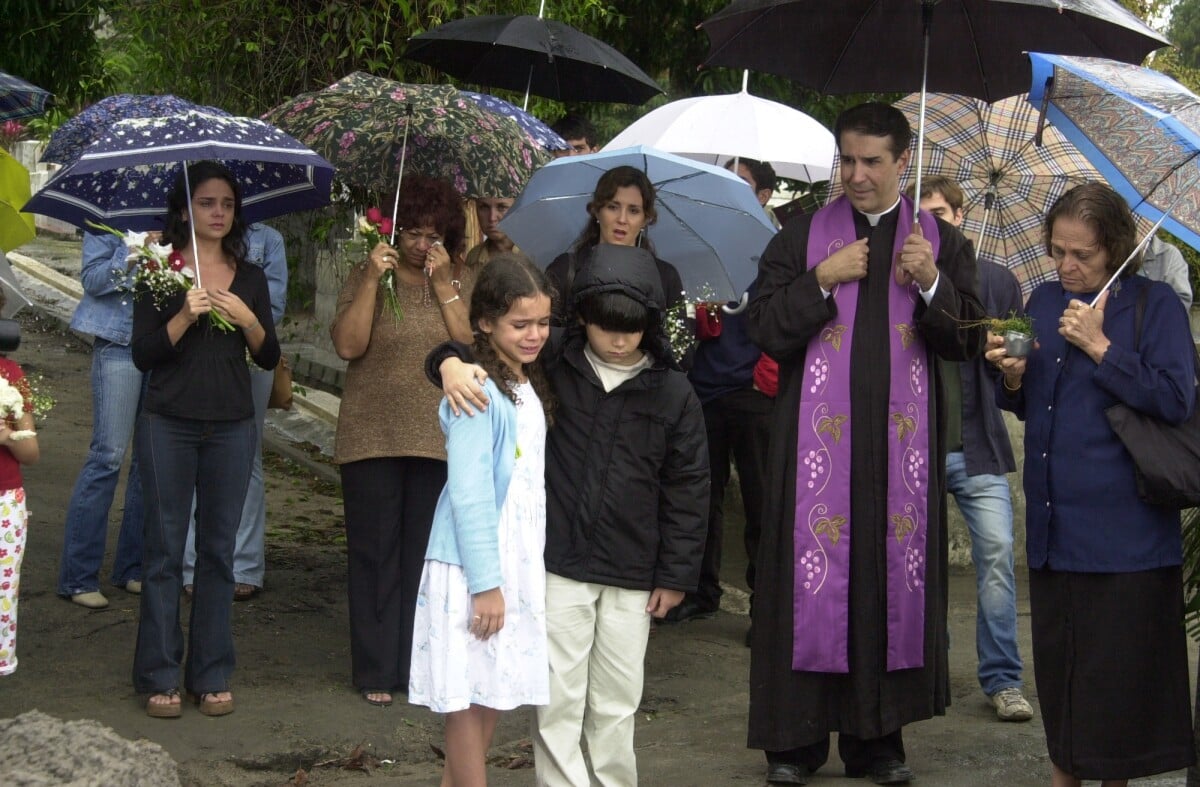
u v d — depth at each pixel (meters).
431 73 7.91
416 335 5.70
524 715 5.77
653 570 4.32
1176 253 6.58
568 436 4.30
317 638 6.41
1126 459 4.29
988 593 5.72
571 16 8.44
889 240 4.84
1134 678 4.30
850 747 5.00
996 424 5.77
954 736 5.44
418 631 3.95
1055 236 4.39
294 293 8.71
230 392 5.26
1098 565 4.30
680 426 4.31
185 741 5.12
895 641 4.73
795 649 4.75
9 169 5.58
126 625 6.30
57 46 9.07
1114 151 4.32
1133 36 4.80
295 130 5.99
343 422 5.73
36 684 5.56
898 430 4.77
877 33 5.10
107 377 6.39
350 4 7.52
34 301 15.31
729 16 5.08
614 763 4.35
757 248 5.75
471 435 3.89
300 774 4.90
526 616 3.96
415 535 5.76
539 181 5.79
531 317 3.97
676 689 6.16
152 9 7.77
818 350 4.82
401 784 4.88
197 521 5.38
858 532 4.75
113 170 5.62
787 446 4.85
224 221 5.27
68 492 8.43
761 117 7.69
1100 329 4.27
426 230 5.70
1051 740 4.44
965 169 6.43
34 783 3.01
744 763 5.16
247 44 7.44
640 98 7.27
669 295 5.64
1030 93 4.54
